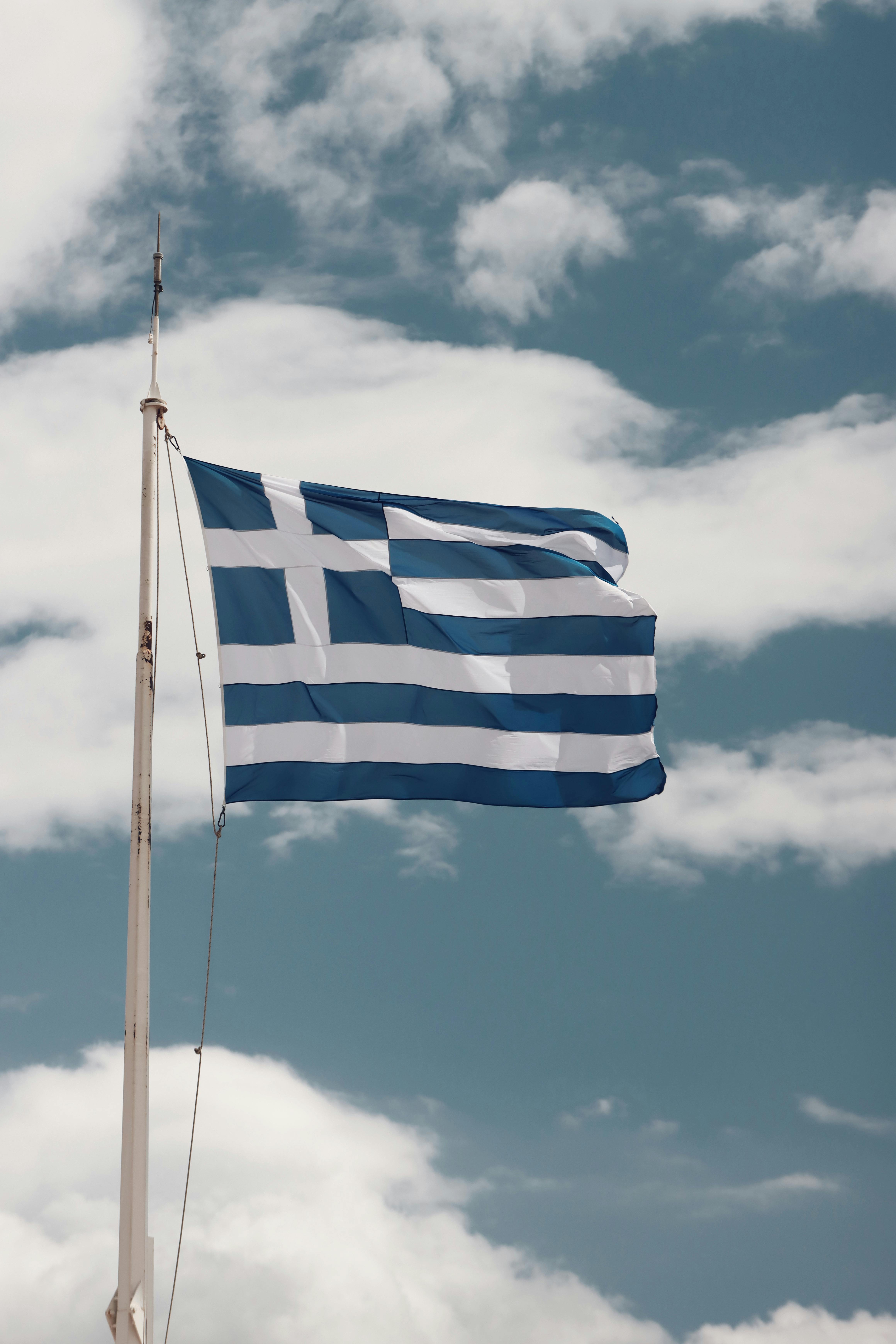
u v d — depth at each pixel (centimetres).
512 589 2534
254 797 2259
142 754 2023
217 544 2353
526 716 2480
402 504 2514
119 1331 1780
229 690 2291
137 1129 1881
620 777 2502
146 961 1952
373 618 2406
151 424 2217
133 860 1988
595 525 2638
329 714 2342
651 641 2564
